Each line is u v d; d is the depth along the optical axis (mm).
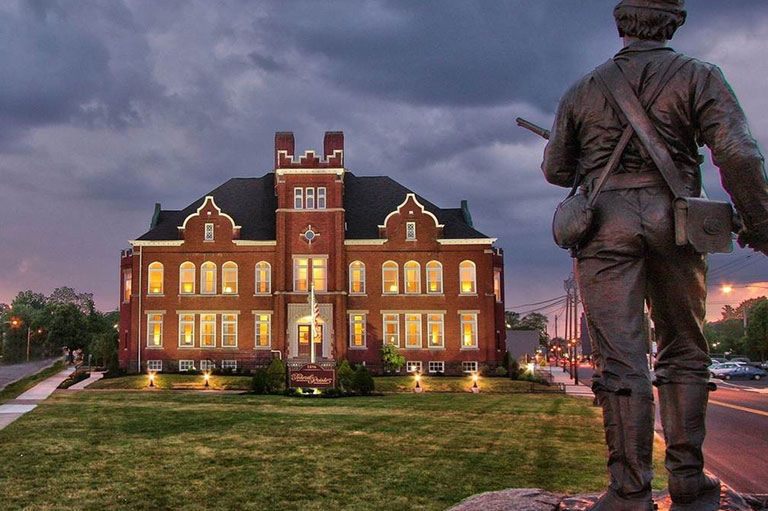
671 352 3932
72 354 77000
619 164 3781
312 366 35188
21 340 110938
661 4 3803
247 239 55281
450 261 55281
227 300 54656
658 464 13648
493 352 54281
